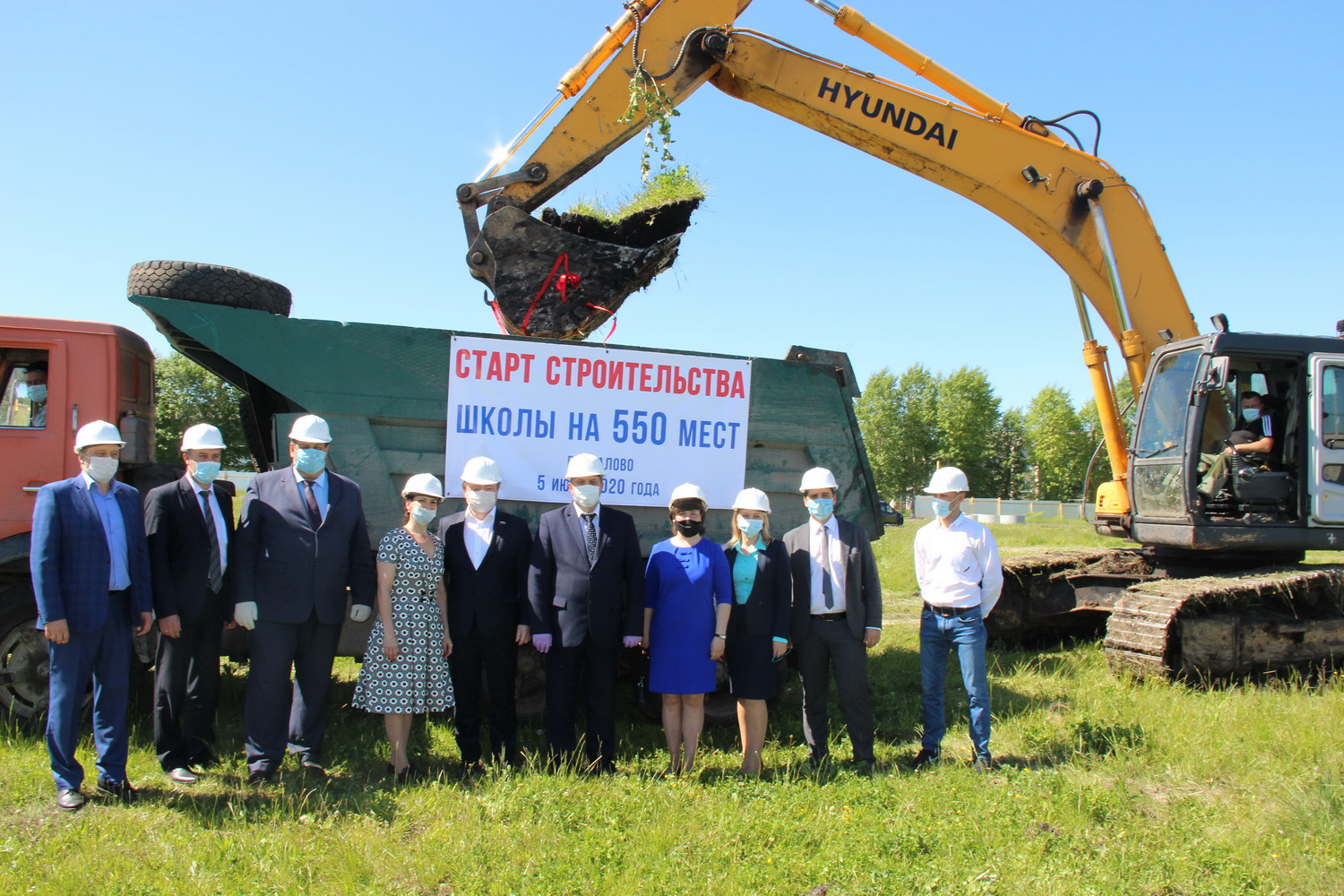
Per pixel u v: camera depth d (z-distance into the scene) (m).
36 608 5.67
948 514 5.73
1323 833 4.23
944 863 3.98
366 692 5.20
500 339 6.25
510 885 3.81
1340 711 6.29
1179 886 3.79
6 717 5.58
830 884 3.85
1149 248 8.62
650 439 6.44
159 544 5.02
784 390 6.66
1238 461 7.64
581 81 7.75
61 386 5.85
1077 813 4.51
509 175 7.52
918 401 69.06
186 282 6.00
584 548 5.38
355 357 6.08
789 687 7.49
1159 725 6.03
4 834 4.28
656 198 8.03
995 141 8.44
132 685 6.09
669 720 5.47
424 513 5.28
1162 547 8.55
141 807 4.65
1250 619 7.41
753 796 4.86
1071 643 9.81
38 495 4.60
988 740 5.56
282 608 5.05
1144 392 8.30
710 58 7.86
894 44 8.28
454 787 5.04
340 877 3.87
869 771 5.45
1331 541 7.75
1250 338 7.66
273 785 4.97
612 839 4.19
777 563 5.47
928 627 5.74
